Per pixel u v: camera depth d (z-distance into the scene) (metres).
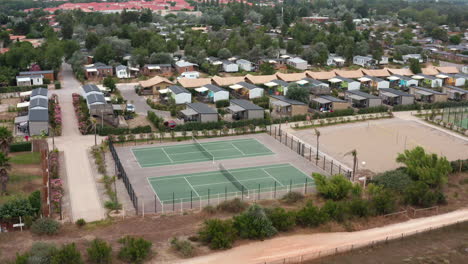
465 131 127.12
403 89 177.12
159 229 71.00
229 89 167.75
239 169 98.25
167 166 99.25
